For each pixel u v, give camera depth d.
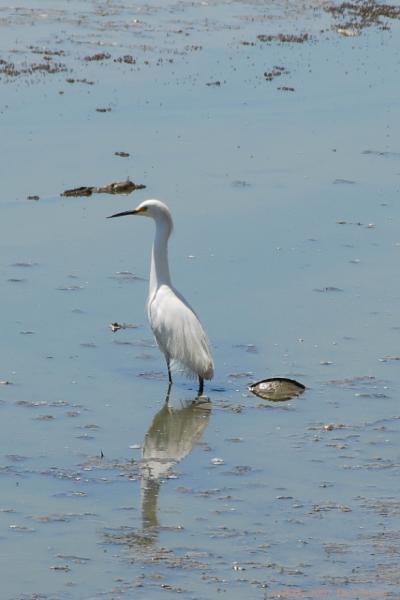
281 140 27.98
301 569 10.49
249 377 15.33
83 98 30.83
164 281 15.50
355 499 12.00
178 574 10.36
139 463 12.77
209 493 12.07
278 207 22.80
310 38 40.16
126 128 28.30
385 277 19.06
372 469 12.73
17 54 34.81
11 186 23.50
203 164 25.66
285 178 24.88
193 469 12.66
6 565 10.46
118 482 12.27
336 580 10.27
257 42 38.84
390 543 11.05
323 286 18.58
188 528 11.27
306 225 21.75
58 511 11.55
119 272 18.91
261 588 10.11
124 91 31.78
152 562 10.56
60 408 14.15
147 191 23.56
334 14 44.50
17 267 18.92
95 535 11.08
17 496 11.86
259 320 17.14
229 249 20.27
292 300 17.94
